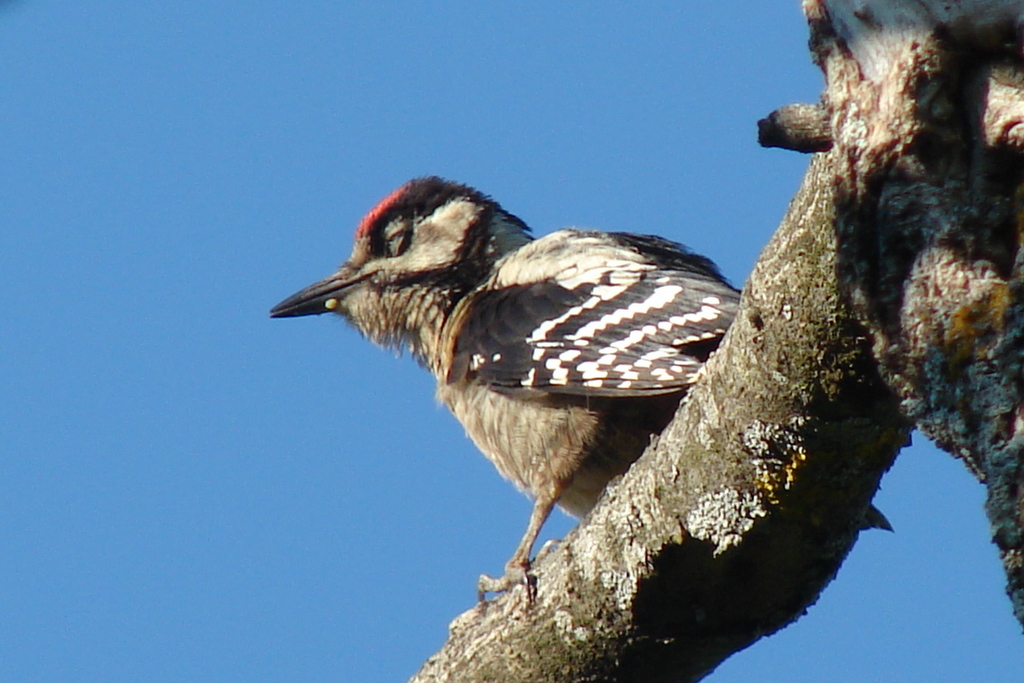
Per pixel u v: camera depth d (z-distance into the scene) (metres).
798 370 7.14
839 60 6.48
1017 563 5.24
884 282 6.28
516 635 9.05
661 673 8.95
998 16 5.99
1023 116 5.84
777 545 8.01
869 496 7.85
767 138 6.71
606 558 8.52
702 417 7.79
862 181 6.31
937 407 5.93
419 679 9.48
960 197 6.04
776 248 7.02
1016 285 5.62
